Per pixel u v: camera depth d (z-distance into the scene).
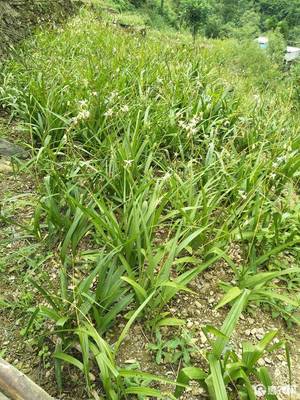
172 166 3.67
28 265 2.92
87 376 2.01
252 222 3.07
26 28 8.16
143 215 2.68
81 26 9.60
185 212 2.83
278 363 2.40
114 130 3.84
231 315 2.06
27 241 3.08
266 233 3.05
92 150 3.91
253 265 2.74
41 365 2.29
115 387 2.08
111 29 10.12
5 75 5.53
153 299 2.48
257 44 16.80
